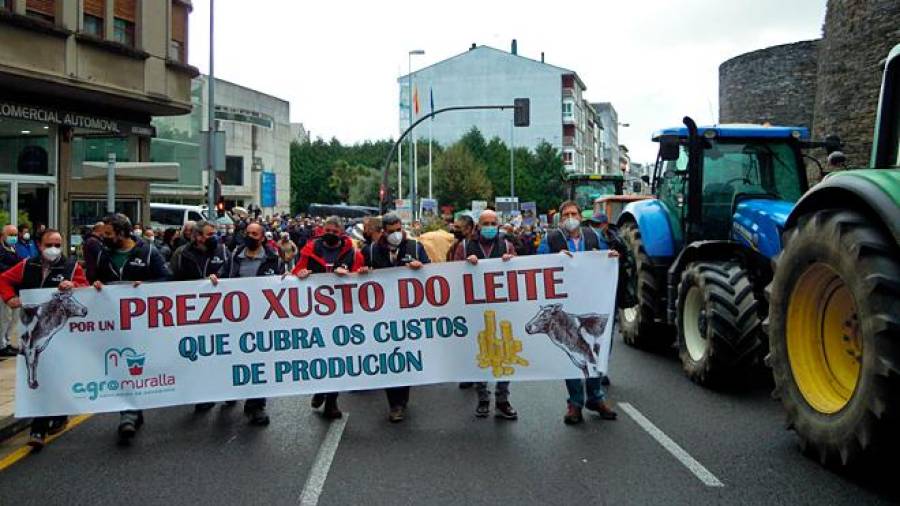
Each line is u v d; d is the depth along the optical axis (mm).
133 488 5391
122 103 18906
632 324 11172
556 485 5277
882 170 5223
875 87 17219
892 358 4559
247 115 55656
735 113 26938
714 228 9602
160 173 18250
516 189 72125
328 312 7027
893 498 4898
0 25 14891
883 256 4727
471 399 8156
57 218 17953
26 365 6699
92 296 6824
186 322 6922
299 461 5938
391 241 7246
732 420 6949
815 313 5617
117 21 18094
